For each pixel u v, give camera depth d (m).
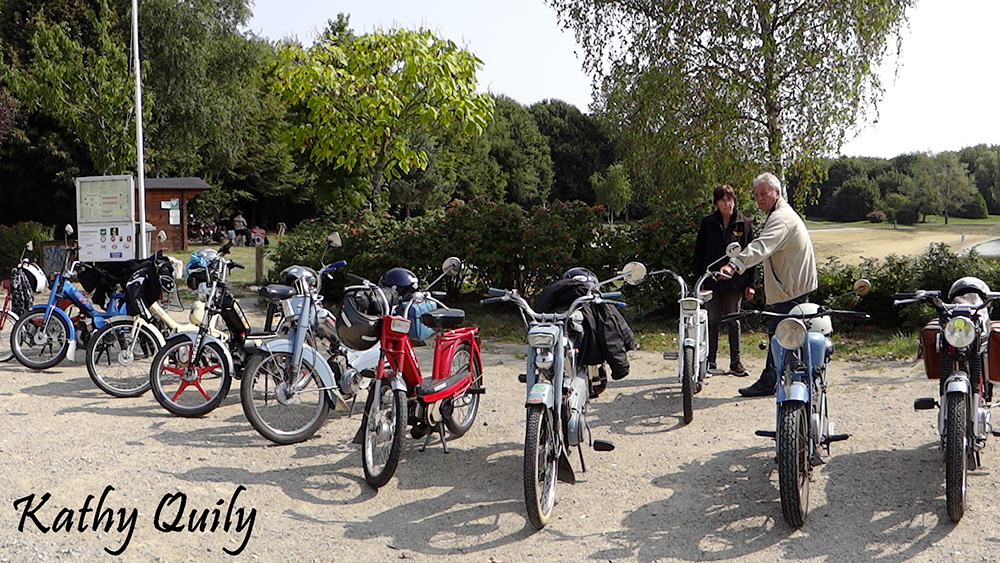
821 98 14.41
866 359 8.75
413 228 12.95
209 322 6.98
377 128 14.23
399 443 4.97
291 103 14.57
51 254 8.84
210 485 5.11
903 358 8.66
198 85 33.91
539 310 5.38
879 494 4.79
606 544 4.27
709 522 4.51
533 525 4.45
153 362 6.69
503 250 12.18
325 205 32.12
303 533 4.45
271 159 48.53
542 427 4.52
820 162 14.95
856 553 4.06
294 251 13.84
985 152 66.12
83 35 29.22
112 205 12.84
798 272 6.47
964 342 4.29
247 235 38.19
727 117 14.59
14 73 21.86
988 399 5.17
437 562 4.11
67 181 27.12
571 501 4.88
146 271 7.61
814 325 4.79
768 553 4.11
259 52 38.06
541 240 11.79
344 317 6.00
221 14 36.12
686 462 5.51
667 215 11.63
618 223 12.01
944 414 4.70
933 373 4.84
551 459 4.66
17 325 8.54
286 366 6.00
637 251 11.37
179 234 28.59
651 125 15.57
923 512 4.51
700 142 15.09
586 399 5.24
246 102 38.09
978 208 61.53
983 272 9.92
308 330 6.21
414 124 15.18
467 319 11.84
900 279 10.27
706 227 7.79
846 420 6.36
